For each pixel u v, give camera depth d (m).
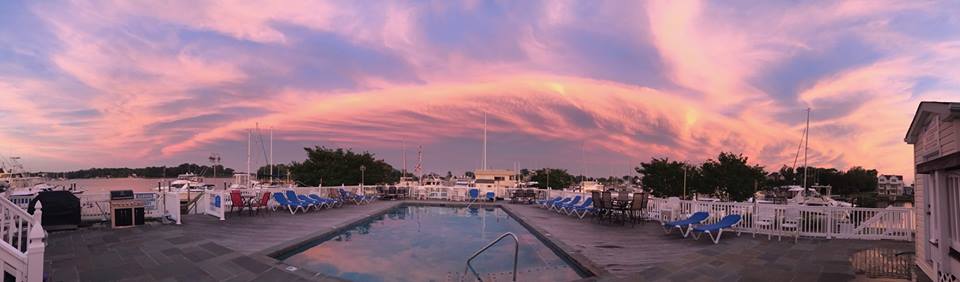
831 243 10.16
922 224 7.65
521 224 15.41
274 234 11.00
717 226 10.61
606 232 12.23
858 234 10.86
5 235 9.16
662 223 13.10
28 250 5.46
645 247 9.77
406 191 26.91
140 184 62.59
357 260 9.26
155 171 60.91
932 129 7.01
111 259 7.77
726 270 7.49
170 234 10.33
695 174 32.16
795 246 9.77
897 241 10.45
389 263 9.02
